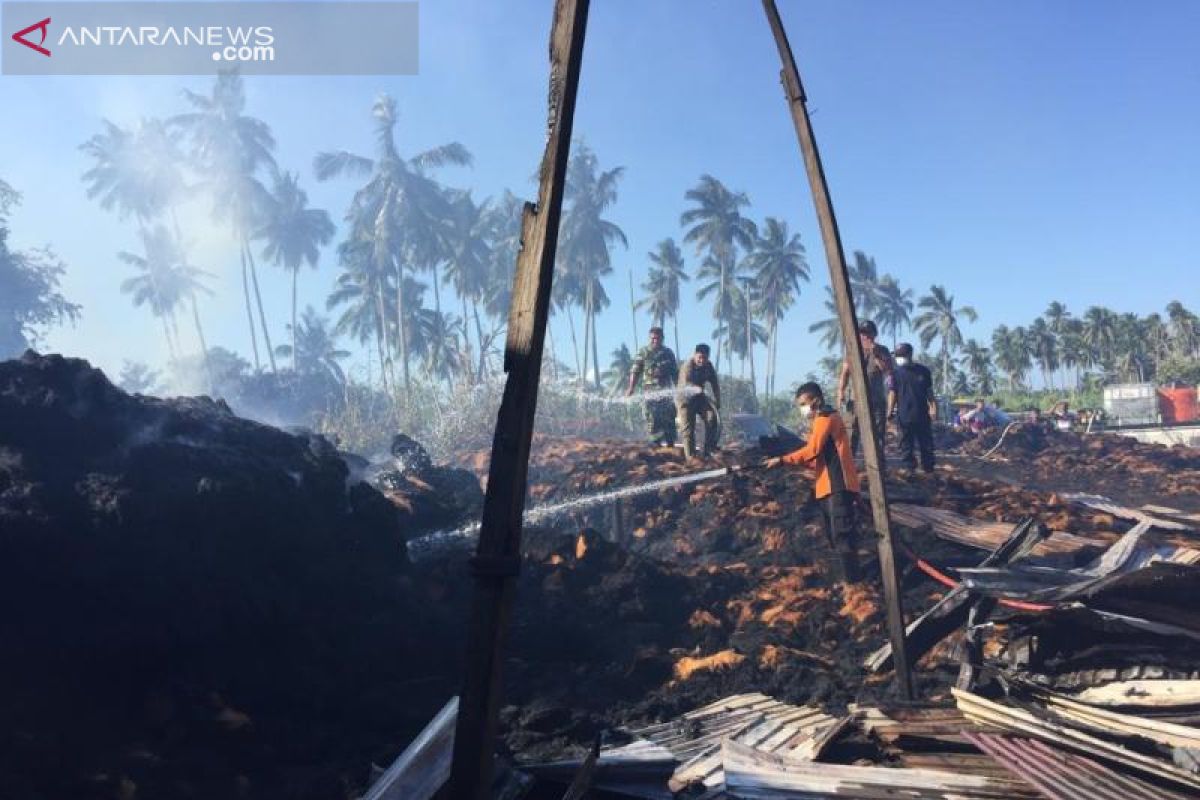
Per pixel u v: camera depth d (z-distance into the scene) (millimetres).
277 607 4926
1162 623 4465
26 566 3957
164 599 4336
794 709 4844
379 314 52625
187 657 4367
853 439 10969
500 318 53656
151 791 3580
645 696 5242
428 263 49625
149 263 46375
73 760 3553
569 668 5527
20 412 4617
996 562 6051
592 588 6633
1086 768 3619
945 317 86188
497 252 54812
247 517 5059
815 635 6133
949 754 4008
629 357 59531
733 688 5281
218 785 3770
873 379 10719
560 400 20828
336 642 5199
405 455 9781
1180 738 3707
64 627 3965
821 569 7398
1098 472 15047
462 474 10039
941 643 5664
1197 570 4305
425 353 49844
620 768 3729
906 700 4914
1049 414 27859
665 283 62688
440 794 3225
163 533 4543
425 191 48250
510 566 2008
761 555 8125
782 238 64500
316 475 5980
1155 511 10062
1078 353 101188
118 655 4039
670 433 12195
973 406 25234
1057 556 7164
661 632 6215
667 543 8930
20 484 4215
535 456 13156
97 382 5188
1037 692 4410
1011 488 10266
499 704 2029
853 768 3797
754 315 67062
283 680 4668
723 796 3621
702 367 11172
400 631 5430
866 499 8305
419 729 4602
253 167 46250
